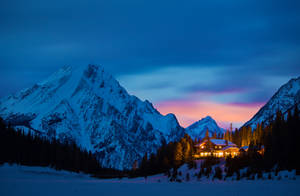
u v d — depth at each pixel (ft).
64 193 200.44
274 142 331.36
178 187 242.17
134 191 215.31
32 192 203.10
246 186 226.38
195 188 230.68
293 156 287.48
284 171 282.97
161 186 254.88
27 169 449.89
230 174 324.80
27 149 517.14
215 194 190.80
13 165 455.63
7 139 504.43
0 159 458.09
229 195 185.57
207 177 342.23
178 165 472.85
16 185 245.04
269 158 320.91
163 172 486.79
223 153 495.82
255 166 320.50
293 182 237.45
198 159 487.61
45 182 288.71
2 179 307.37
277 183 236.02
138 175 510.99
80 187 238.89
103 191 213.66
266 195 180.75
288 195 180.45
